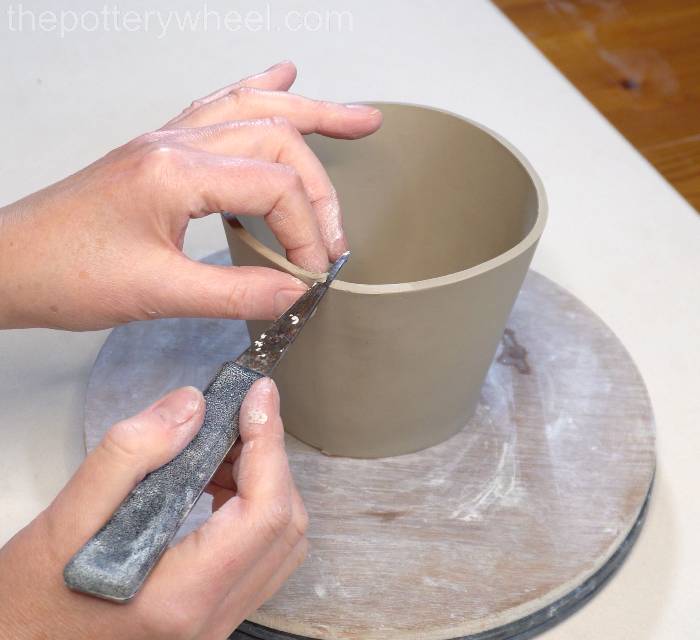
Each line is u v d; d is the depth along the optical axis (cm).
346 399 67
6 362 82
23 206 64
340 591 62
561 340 83
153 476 49
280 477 52
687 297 90
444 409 70
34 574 49
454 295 59
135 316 64
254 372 55
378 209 82
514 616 61
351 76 120
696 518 70
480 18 134
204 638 54
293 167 65
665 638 62
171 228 61
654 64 126
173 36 128
